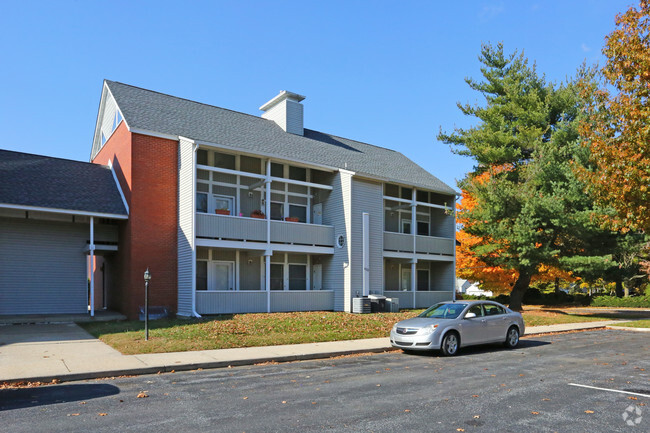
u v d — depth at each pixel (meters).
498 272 30.30
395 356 12.53
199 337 13.58
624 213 13.48
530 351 13.55
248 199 21.86
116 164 20.89
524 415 6.79
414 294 25.78
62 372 9.33
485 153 28.08
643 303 35.06
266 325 16.11
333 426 6.23
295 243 21.86
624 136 12.86
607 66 13.48
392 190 26.86
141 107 20.86
